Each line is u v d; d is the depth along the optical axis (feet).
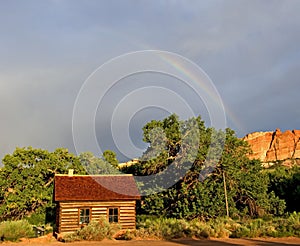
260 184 80.18
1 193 92.32
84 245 50.37
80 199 64.85
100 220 61.87
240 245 48.70
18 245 52.11
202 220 72.23
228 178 77.56
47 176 101.04
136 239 58.13
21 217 93.04
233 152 82.43
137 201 84.99
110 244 51.26
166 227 61.00
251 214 79.25
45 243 54.75
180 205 72.69
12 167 95.09
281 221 66.74
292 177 98.17
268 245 48.26
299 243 50.60
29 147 98.89
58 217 66.18
